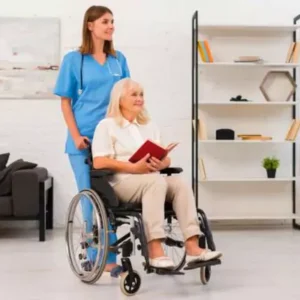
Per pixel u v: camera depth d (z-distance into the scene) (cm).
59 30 490
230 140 474
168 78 501
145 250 247
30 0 490
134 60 499
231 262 339
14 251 380
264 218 477
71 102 313
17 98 489
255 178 486
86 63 307
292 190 510
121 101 288
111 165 271
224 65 484
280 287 275
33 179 423
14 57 487
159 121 501
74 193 495
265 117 508
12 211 424
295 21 502
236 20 505
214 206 506
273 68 506
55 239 430
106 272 310
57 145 493
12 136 490
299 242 416
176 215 268
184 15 502
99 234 269
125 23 497
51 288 276
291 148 510
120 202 271
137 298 256
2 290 272
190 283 285
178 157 502
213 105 501
